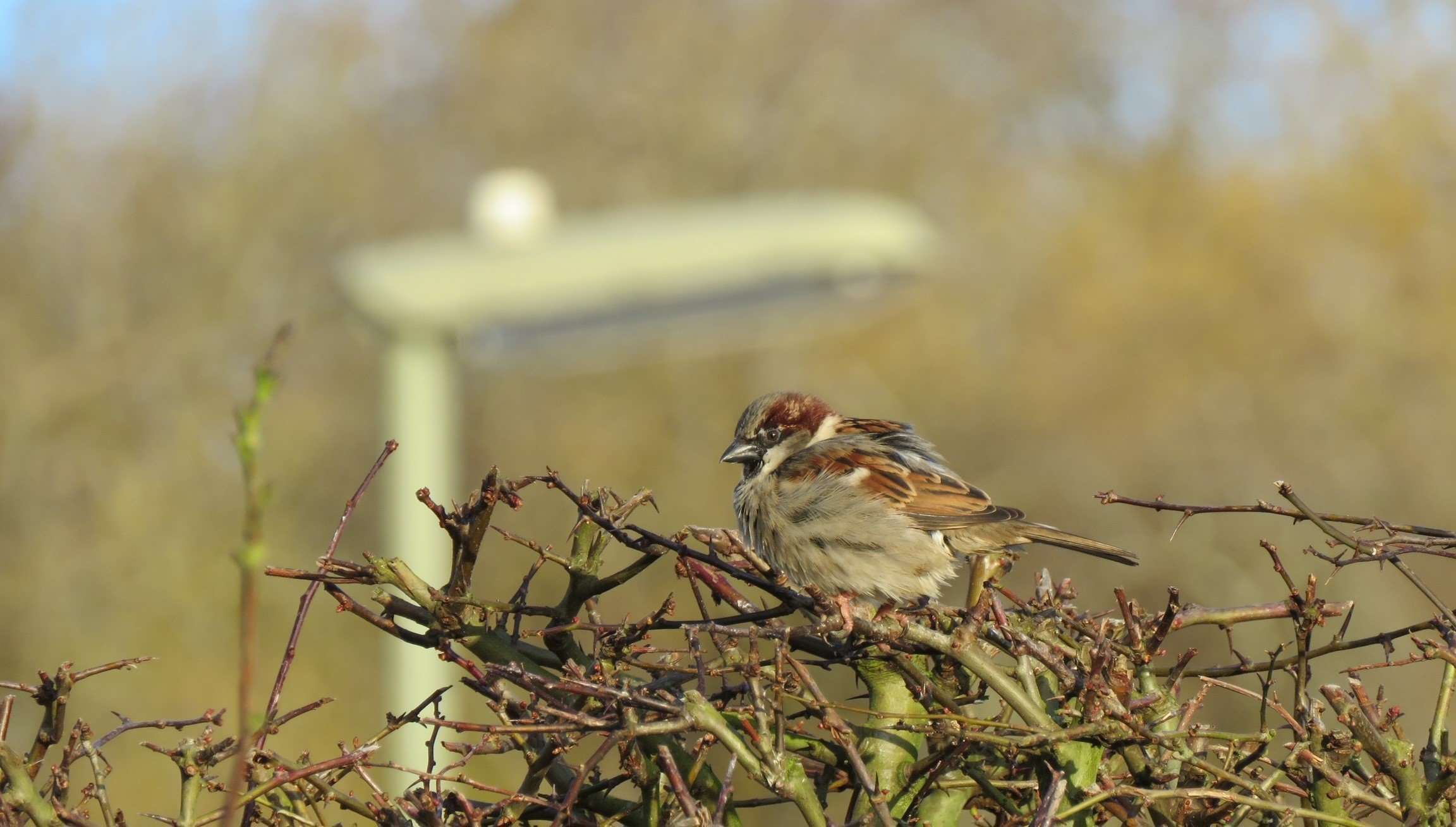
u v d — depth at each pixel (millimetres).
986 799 3689
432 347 8406
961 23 26484
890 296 9039
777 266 8336
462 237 8234
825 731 3693
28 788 3154
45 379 19516
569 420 21656
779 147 25562
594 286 8289
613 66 25297
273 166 22328
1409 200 21266
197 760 3271
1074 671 3393
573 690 3090
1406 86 22500
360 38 23234
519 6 25203
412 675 7148
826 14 26000
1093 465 19938
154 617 18000
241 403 2279
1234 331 20547
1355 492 18359
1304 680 3434
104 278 20781
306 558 20125
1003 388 21828
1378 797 3291
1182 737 3232
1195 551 16781
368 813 3309
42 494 18922
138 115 21578
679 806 3383
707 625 3299
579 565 3533
